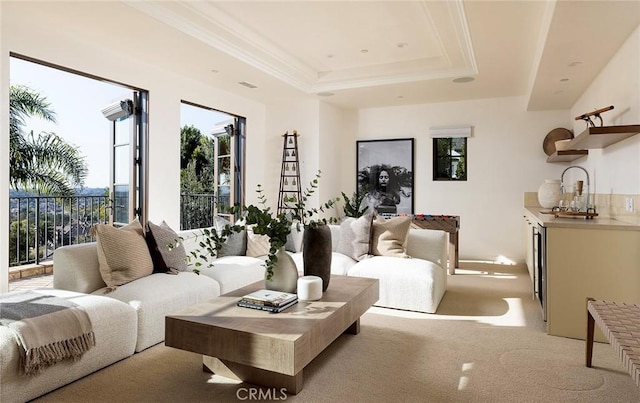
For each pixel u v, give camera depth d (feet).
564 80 14.30
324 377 7.66
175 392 7.08
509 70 15.44
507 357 8.63
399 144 21.95
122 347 8.29
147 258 10.39
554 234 10.05
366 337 9.77
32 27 11.25
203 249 13.08
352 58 16.05
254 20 12.38
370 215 14.15
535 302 12.89
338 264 13.17
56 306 7.50
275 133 21.76
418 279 11.82
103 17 11.10
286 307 7.84
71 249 9.65
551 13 9.09
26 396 6.59
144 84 14.76
